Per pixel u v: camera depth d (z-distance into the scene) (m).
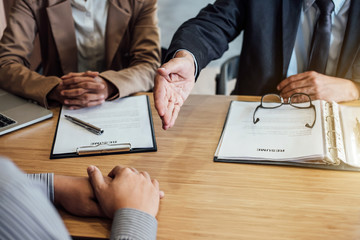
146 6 1.83
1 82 1.51
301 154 1.02
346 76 1.57
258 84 1.72
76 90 1.33
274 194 0.92
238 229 0.82
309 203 0.89
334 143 1.05
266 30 1.64
